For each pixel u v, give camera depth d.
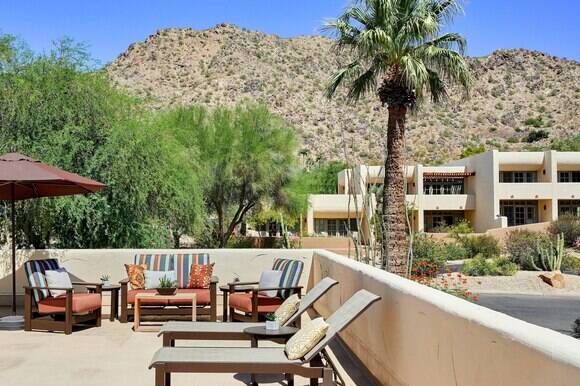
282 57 126.94
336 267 9.44
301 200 30.81
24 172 9.30
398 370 5.61
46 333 9.20
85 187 10.30
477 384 3.79
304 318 10.76
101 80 16.64
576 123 102.75
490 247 29.55
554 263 23.36
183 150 19.44
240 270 12.86
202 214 19.62
